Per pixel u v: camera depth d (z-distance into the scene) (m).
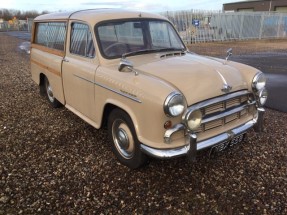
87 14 4.45
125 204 3.15
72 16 4.73
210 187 3.40
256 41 24.94
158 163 3.89
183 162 3.91
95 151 4.28
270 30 27.70
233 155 4.09
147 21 4.55
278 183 3.46
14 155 4.20
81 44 4.42
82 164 3.93
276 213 2.98
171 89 3.03
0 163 3.97
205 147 3.29
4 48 20.12
